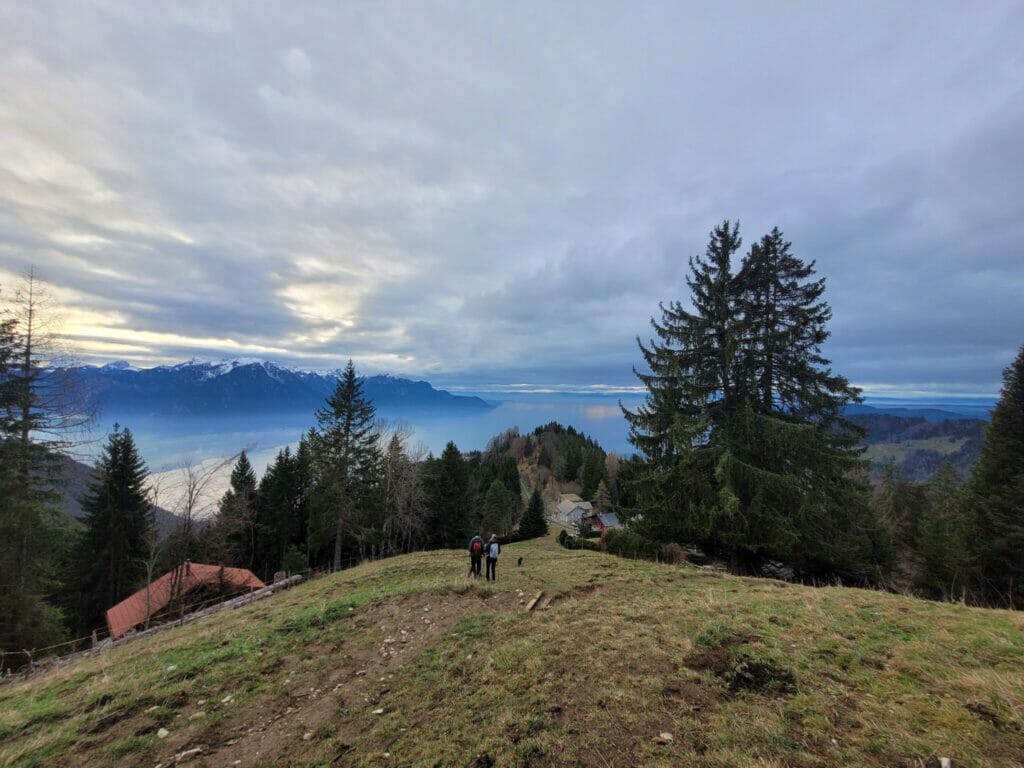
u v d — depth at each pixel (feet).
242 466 148.46
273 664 23.34
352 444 109.19
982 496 74.49
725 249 61.67
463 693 17.94
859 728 12.11
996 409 77.87
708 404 61.11
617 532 74.90
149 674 23.47
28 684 28.14
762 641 18.51
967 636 17.11
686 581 37.01
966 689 13.25
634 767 11.92
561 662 19.22
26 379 59.16
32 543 59.41
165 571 103.76
